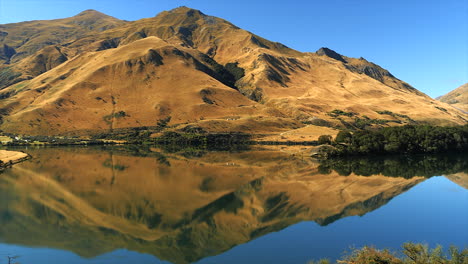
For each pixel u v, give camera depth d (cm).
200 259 3756
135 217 5319
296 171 9856
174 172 9419
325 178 8775
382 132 14425
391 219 5278
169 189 7275
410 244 3416
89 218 5253
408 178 8888
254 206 6028
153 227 4872
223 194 6912
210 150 16612
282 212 5669
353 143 13488
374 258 3209
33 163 10850
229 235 4544
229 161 12069
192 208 5859
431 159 12631
